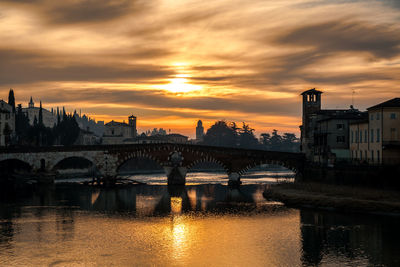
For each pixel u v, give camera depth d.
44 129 194.75
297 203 90.25
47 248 58.59
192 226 71.44
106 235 65.56
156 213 83.06
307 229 67.81
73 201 98.19
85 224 73.12
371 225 69.00
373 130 100.50
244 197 104.75
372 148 101.19
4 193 111.50
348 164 104.12
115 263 52.78
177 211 85.19
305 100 143.00
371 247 57.91
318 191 97.06
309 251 56.78
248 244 60.41
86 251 57.41
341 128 122.50
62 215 80.88
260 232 66.75
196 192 115.69
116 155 134.00
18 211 84.81
